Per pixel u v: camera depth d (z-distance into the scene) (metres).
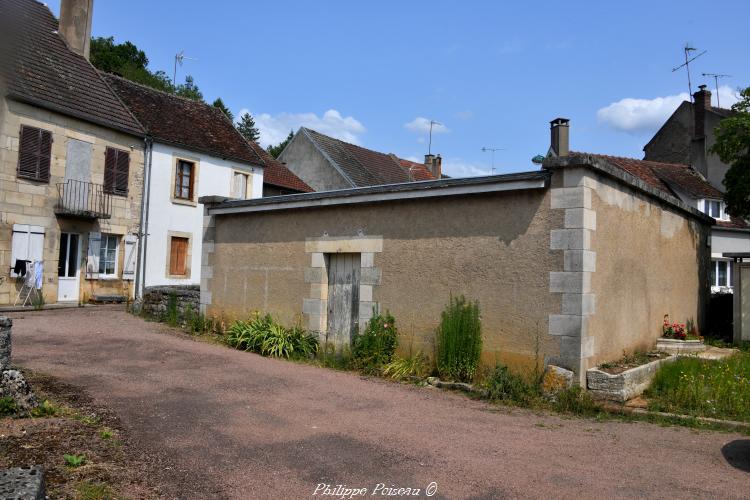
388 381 7.95
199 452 4.68
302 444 4.99
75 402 5.82
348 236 9.48
